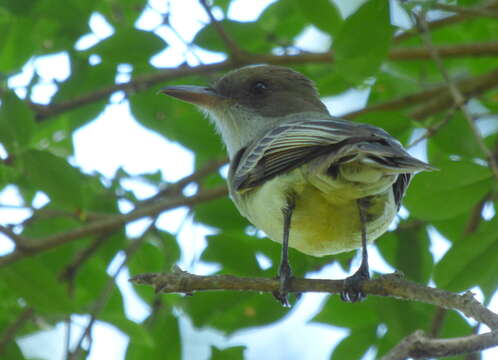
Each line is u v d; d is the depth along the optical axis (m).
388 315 10.81
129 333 10.62
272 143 8.85
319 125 8.38
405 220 11.70
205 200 11.94
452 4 12.88
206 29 12.44
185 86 11.87
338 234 9.00
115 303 12.22
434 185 9.55
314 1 11.82
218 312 11.30
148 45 11.82
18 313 11.99
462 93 12.60
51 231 12.86
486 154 9.55
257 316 11.54
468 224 11.09
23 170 10.96
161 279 7.89
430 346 6.70
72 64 13.13
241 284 8.08
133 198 13.08
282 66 12.60
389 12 10.04
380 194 8.64
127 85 12.68
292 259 11.38
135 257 12.56
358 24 10.07
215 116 11.68
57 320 11.34
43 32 13.29
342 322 11.41
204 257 11.32
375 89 13.87
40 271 10.43
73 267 12.01
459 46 12.74
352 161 7.49
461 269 9.26
